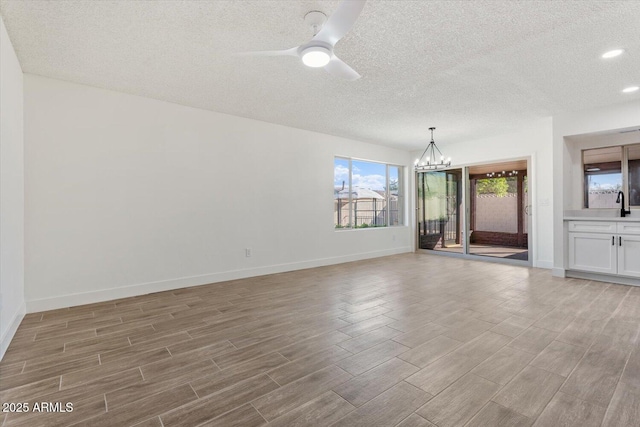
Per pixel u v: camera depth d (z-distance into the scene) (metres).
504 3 2.07
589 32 2.43
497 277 4.65
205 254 4.29
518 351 2.25
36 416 1.58
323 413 1.60
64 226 3.30
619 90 3.61
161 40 2.54
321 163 5.67
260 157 4.86
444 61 2.90
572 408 1.62
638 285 3.99
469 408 1.63
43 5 2.08
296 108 4.26
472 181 8.46
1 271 2.24
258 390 1.81
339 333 2.61
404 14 2.18
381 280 4.49
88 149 3.45
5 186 2.37
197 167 4.23
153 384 1.87
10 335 2.46
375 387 1.83
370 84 3.44
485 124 5.05
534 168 5.41
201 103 4.06
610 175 4.54
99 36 2.47
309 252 5.49
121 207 3.65
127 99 3.70
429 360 2.14
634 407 1.62
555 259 4.64
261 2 2.06
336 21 1.79
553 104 4.09
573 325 2.72
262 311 3.17
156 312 3.14
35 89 3.16
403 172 7.50
